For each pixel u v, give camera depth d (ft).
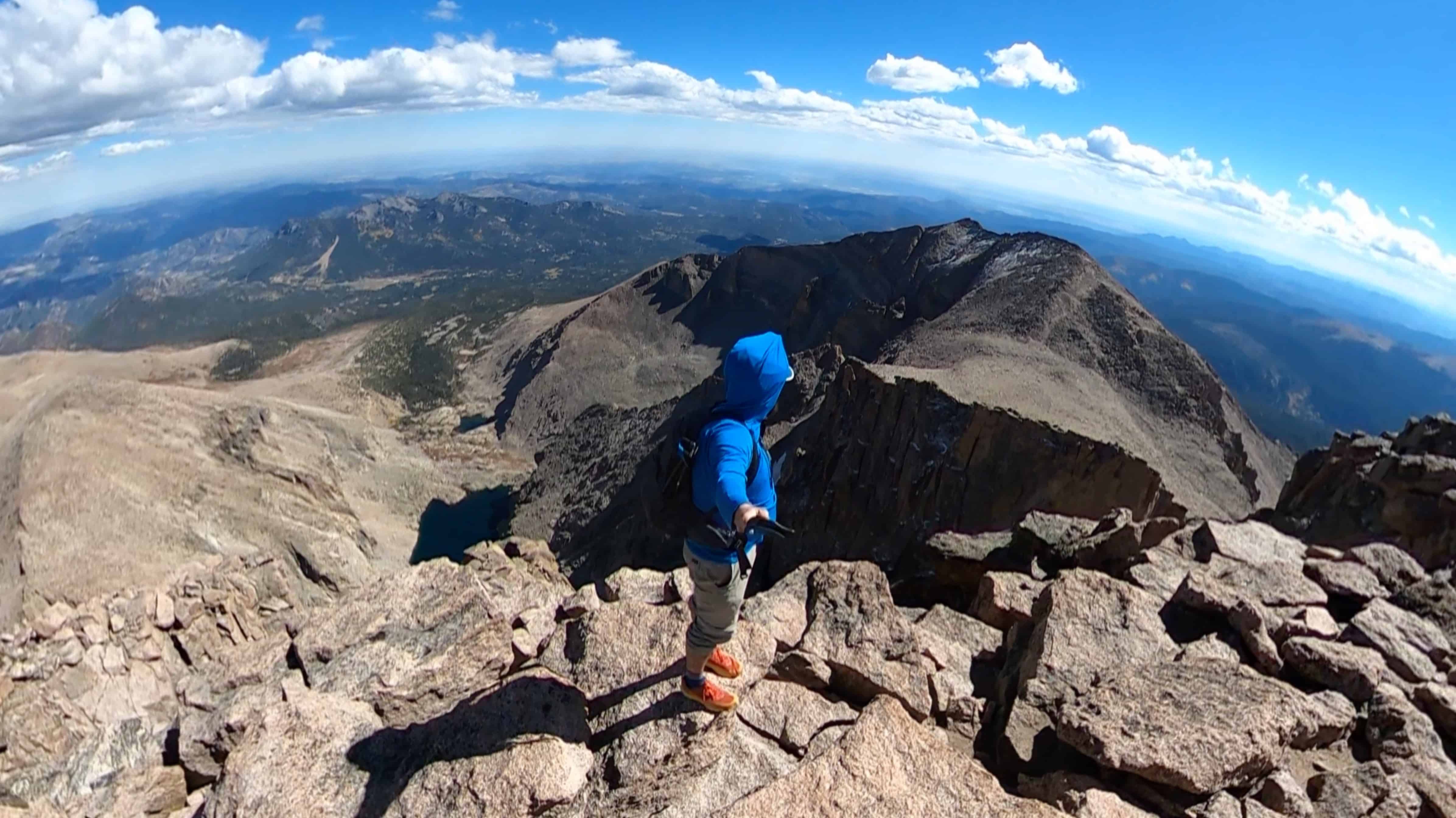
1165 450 277.85
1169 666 29.17
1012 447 192.24
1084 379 311.27
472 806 21.61
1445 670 32.94
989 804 20.36
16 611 219.20
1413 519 69.26
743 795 21.81
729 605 22.26
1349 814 24.63
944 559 49.93
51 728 49.85
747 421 20.81
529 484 472.03
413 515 441.68
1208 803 23.61
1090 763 26.07
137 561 252.62
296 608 76.48
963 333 370.12
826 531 215.92
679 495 21.17
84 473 293.64
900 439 212.23
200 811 26.35
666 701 25.49
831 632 31.94
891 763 21.56
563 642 30.27
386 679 28.58
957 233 569.64
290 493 349.00
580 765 23.27
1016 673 32.58
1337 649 32.12
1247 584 39.22
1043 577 44.83
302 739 24.30
